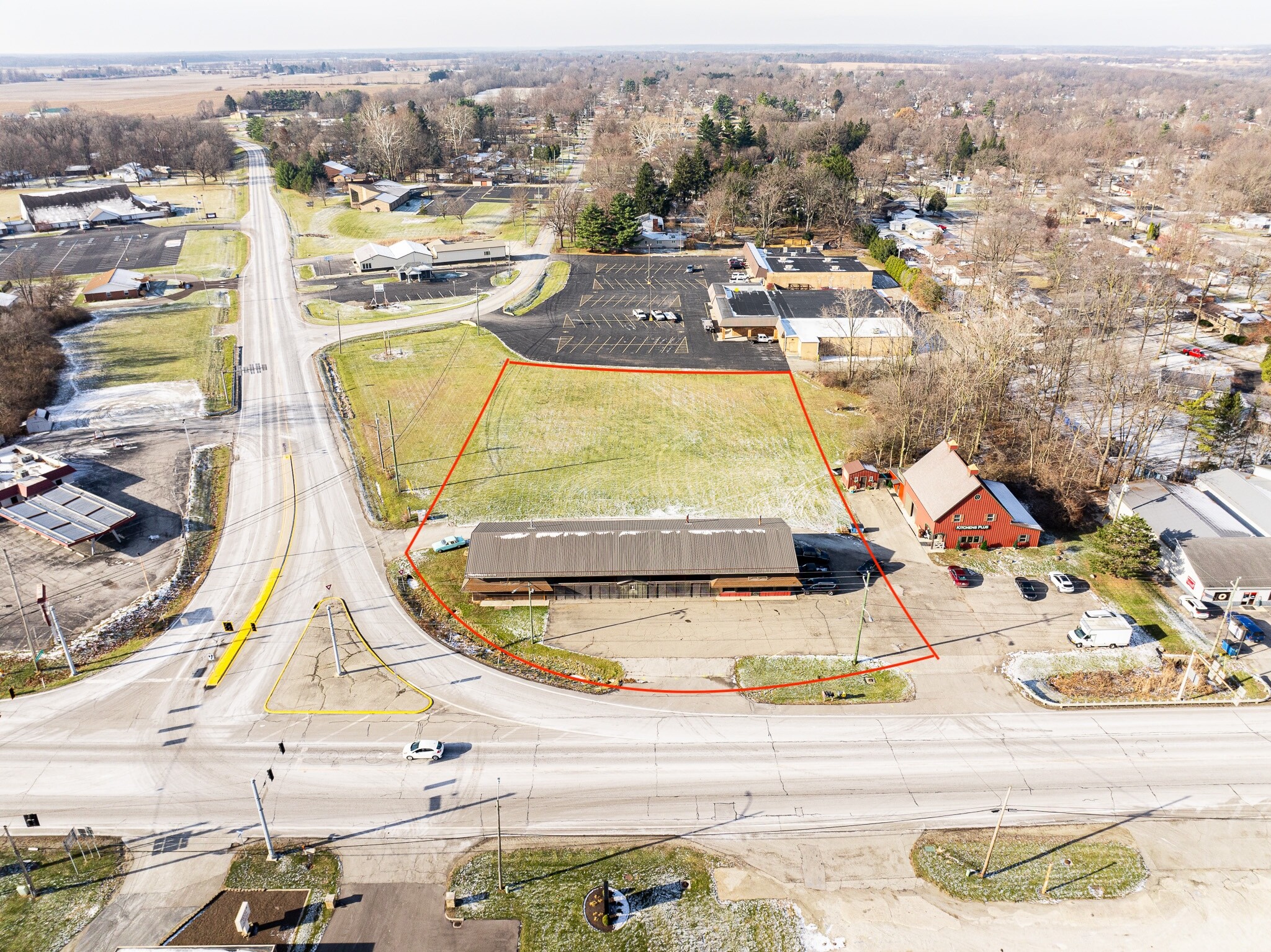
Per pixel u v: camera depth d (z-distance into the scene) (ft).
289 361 388.57
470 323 437.99
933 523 245.86
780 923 142.41
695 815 163.12
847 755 177.06
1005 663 203.62
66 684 194.18
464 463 295.48
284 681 196.13
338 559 242.99
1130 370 341.21
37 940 138.21
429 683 196.13
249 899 145.48
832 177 617.21
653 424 324.39
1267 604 222.89
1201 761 175.94
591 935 139.85
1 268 524.52
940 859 154.40
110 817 161.27
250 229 638.12
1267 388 351.67
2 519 261.44
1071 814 163.53
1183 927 142.51
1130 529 232.53
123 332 425.28
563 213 584.81
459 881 149.07
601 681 197.47
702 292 489.26
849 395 352.28
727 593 226.99
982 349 301.22
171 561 241.14
